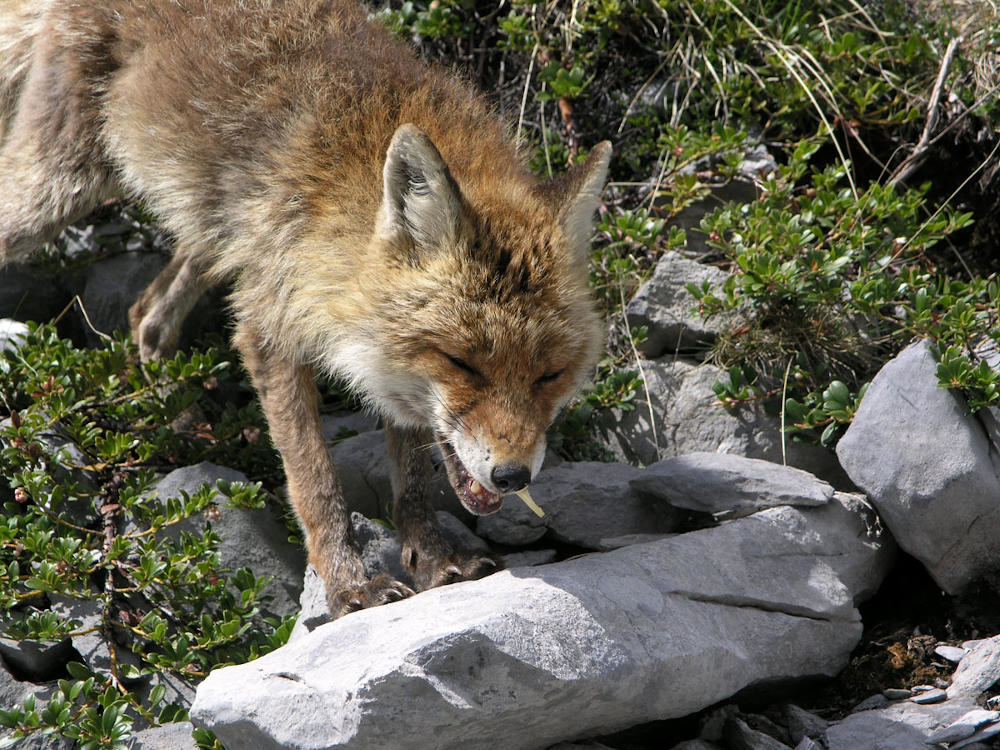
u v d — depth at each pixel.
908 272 8.76
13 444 8.14
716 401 8.90
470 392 6.57
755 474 7.70
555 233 6.93
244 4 8.48
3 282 10.71
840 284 8.73
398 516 7.67
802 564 7.21
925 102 10.71
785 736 6.58
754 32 10.98
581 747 6.25
